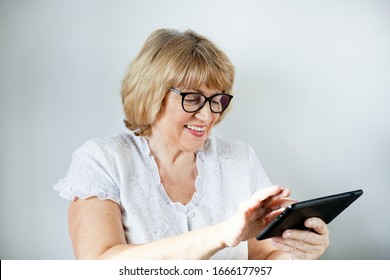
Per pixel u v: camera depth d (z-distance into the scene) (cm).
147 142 117
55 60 137
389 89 149
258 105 146
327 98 148
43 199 141
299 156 150
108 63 139
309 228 96
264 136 148
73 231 102
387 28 147
